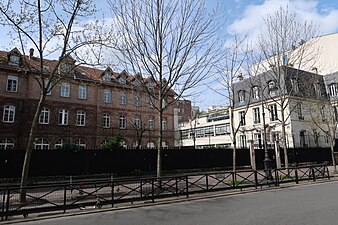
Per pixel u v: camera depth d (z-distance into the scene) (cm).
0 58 1470
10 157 1633
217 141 4722
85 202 907
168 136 3884
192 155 2245
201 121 5375
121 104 3562
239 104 3603
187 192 1073
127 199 962
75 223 709
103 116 3400
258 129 3133
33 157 1695
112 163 1927
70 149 1823
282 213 724
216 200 1002
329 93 3247
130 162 1991
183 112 6888
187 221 684
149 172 2011
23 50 1123
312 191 1133
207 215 746
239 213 751
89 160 1862
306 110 2945
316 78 3078
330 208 771
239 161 2450
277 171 1410
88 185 1023
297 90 2777
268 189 1252
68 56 1213
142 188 1050
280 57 1914
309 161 2750
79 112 3219
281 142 2739
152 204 947
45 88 1104
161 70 1309
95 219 749
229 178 1639
